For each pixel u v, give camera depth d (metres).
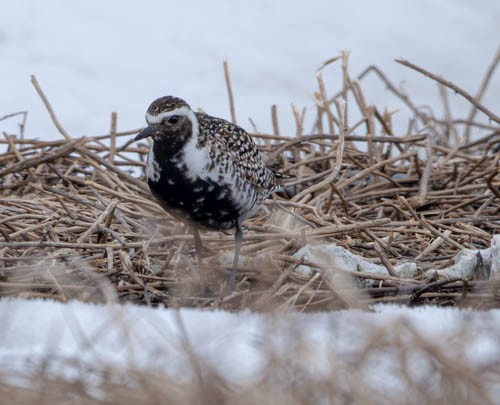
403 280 10.27
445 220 12.16
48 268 10.08
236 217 10.84
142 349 7.64
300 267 10.55
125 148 13.94
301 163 13.56
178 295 10.13
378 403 6.67
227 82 14.82
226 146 10.64
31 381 7.04
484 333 8.02
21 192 12.84
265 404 6.54
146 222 11.83
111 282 10.18
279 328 7.76
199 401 6.58
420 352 7.12
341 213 12.55
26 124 16.33
